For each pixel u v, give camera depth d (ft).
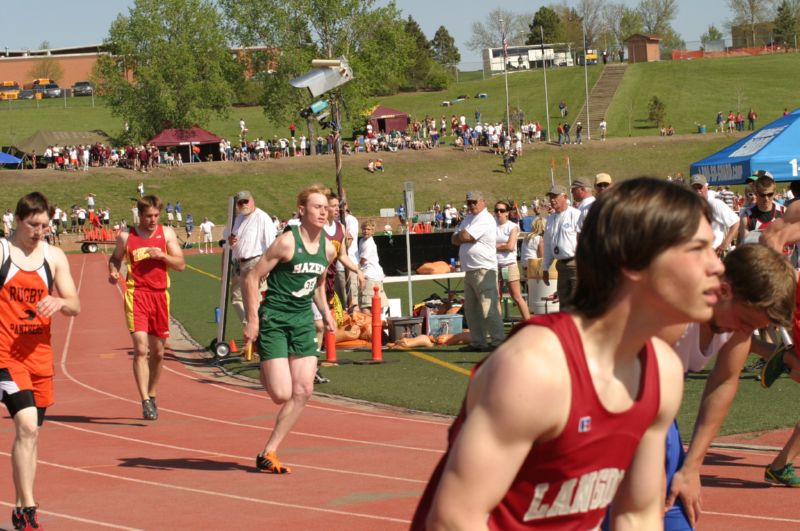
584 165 304.09
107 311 96.53
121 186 267.18
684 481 15.89
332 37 293.84
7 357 24.72
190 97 302.66
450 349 57.21
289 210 266.16
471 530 8.31
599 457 8.66
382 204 274.98
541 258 66.85
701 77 419.33
